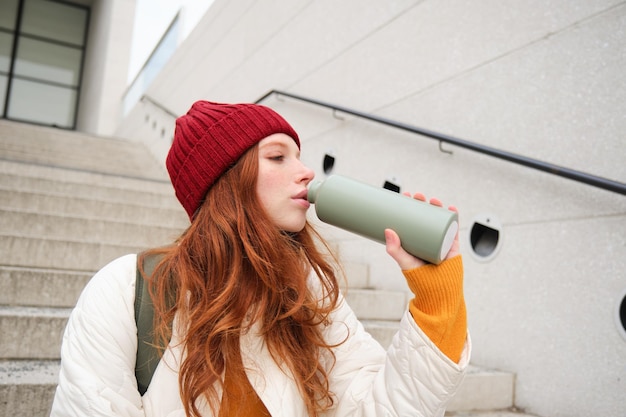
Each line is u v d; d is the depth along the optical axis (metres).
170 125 6.29
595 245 1.68
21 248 2.28
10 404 1.32
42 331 1.69
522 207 1.96
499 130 2.10
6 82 11.48
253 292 0.76
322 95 3.44
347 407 0.79
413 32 2.68
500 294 1.99
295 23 3.92
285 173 0.79
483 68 2.22
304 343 0.82
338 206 0.73
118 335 0.70
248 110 0.80
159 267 0.75
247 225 0.76
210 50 5.66
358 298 2.42
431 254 0.66
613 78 1.69
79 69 12.29
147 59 8.71
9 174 3.29
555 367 1.75
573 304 1.72
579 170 1.76
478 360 2.05
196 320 0.73
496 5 2.19
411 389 0.69
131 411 0.68
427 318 0.68
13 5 11.76
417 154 2.55
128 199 3.67
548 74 1.92
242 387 0.75
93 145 6.45
